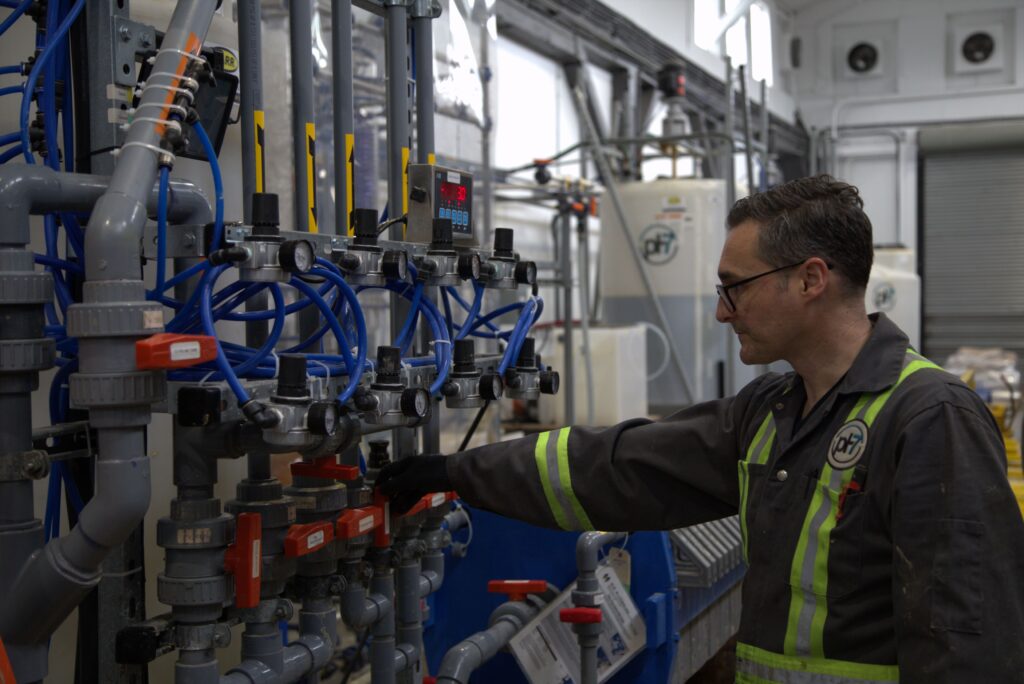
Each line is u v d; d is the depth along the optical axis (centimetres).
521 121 514
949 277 932
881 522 123
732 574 262
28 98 135
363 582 162
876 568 123
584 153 558
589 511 158
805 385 139
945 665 110
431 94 181
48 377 181
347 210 167
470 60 305
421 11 178
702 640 250
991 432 120
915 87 927
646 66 599
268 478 148
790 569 128
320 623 153
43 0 146
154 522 201
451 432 328
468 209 171
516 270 167
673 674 221
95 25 136
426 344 180
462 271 153
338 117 167
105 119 136
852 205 132
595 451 158
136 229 112
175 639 132
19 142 163
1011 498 116
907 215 938
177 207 130
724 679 259
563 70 561
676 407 500
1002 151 907
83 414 142
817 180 135
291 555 138
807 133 957
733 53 762
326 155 265
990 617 111
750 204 137
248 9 150
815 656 126
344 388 136
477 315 169
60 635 185
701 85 683
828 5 949
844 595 124
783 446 135
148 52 141
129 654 129
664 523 158
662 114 647
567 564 222
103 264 111
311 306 169
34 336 122
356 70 286
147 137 116
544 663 197
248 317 137
